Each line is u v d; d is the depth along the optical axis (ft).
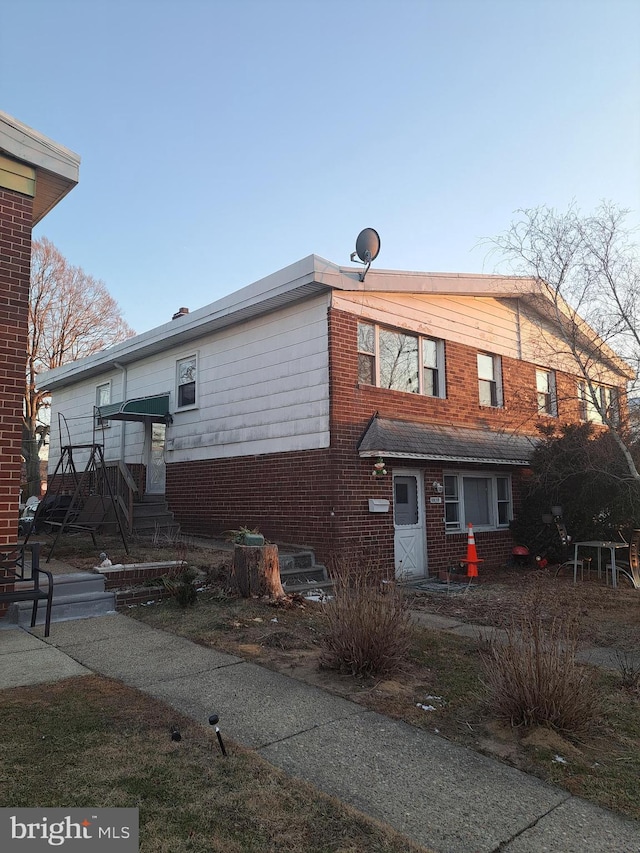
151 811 9.89
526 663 14.71
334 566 31.19
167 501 46.16
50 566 28.14
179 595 25.04
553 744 13.17
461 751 12.91
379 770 11.91
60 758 11.60
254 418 38.75
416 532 37.70
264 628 22.41
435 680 17.54
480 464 41.55
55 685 15.89
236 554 27.09
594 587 34.32
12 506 22.85
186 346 45.91
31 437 92.68
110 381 56.08
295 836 9.41
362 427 34.65
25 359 23.65
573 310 31.89
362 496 34.06
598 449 37.70
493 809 10.59
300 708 14.99
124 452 52.85
